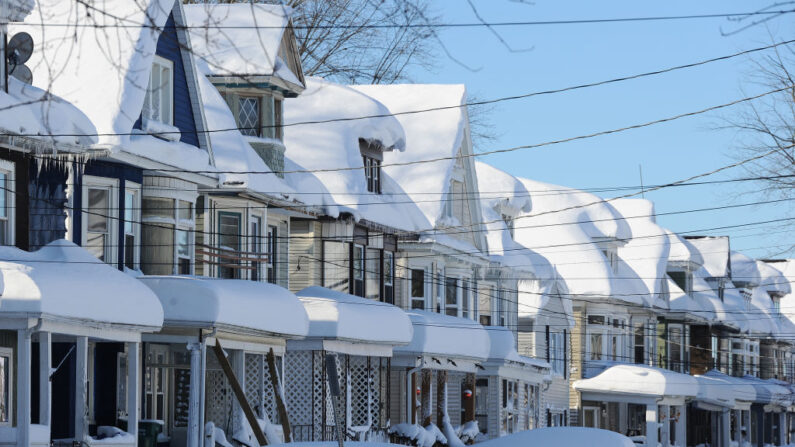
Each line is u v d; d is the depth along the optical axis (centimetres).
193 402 7988
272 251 10781
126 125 7762
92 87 7794
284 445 7675
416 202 12962
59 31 7944
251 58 10131
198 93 8862
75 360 7531
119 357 8081
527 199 15912
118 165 8125
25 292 6369
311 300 9975
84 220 7894
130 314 7069
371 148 12162
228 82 10138
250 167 9569
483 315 14738
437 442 12212
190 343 8006
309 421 9938
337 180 11350
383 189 12494
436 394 13338
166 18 8288
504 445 8281
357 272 11706
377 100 12531
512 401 14538
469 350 12538
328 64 15575
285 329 8825
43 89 7725
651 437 17750
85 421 6912
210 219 9581
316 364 9919
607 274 18250
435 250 12825
